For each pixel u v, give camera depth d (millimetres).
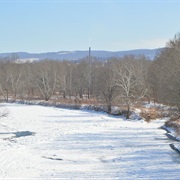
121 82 77375
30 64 145500
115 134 52344
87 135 51625
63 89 111000
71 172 32656
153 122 65188
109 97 78375
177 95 57844
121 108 75938
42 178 30828
